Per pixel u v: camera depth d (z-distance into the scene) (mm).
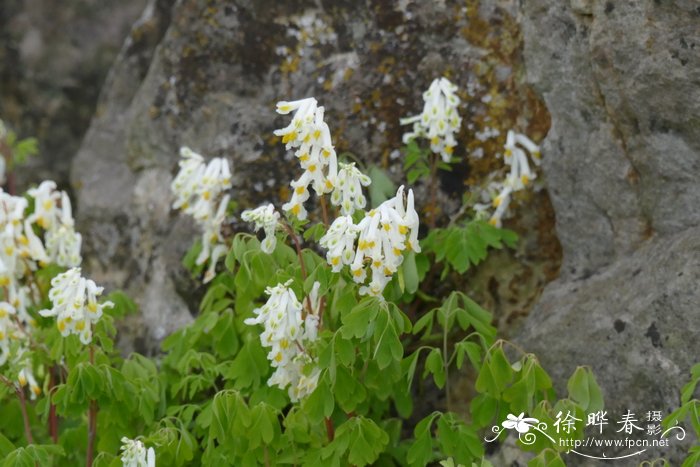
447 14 5539
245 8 5961
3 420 5383
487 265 5504
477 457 4789
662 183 4816
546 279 5430
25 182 7820
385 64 5652
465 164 5535
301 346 4617
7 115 7918
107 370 4910
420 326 4875
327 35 5797
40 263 5551
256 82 5969
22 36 7867
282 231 4809
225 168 5402
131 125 6434
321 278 4504
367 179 4547
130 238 6457
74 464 5426
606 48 4844
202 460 4812
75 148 7898
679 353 4516
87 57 7891
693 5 4543
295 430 4730
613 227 5086
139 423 5254
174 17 6148
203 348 5652
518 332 5406
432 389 5586
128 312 6254
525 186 5406
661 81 4672
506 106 5445
